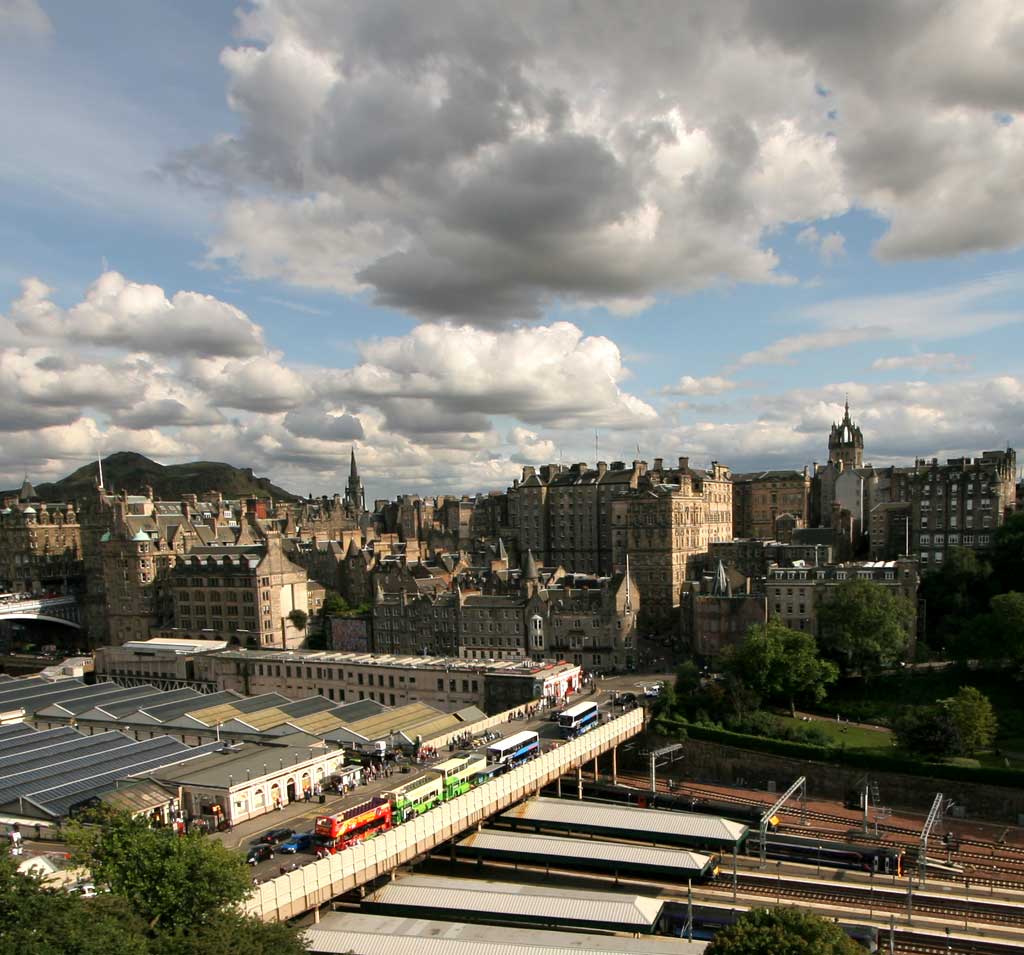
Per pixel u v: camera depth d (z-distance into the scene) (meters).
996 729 153.62
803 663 172.38
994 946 97.69
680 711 175.00
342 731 156.12
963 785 141.75
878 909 109.12
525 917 104.62
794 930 75.81
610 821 133.38
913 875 117.62
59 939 59.81
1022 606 163.38
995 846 128.00
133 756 138.75
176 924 73.00
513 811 139.12
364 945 97.00
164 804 114.75
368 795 126.75
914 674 181.25
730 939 75.94
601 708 175.62
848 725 169.12
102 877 78.00
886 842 129.50
